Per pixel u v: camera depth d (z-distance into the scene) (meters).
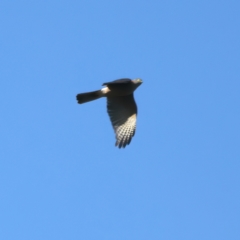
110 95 17.72
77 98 17.69
